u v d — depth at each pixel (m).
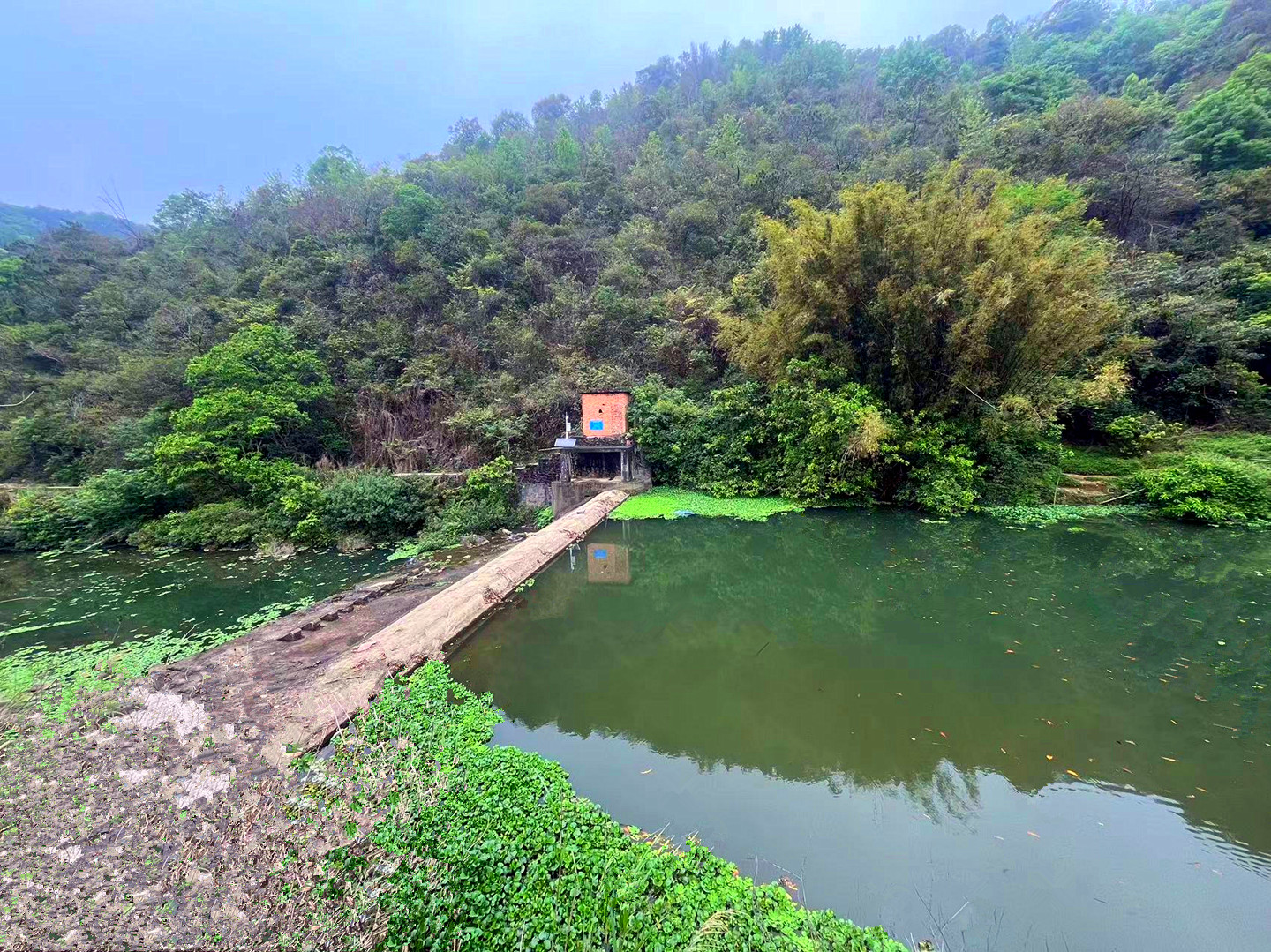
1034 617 6.19
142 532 12.00
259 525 11.74
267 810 2.94
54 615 8.02
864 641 5.78
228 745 3.74
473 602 6.68
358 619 6.58
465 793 3.34
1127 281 12.66
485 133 44.56
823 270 11.30
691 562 8.83
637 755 3.99
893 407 11.52
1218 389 11.49
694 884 2.72
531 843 2.91
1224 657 5.20
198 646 6.71
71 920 2.16
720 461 13.12
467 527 11.84
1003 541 9.00
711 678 5.15
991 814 3.33
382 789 3.32
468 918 2.46
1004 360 10.33
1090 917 2.63
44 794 3.09
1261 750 3.88
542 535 9.63
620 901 2.54
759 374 13.30
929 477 10.90
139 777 3.29
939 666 5.19
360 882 2.56
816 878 2.88
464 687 4.94
